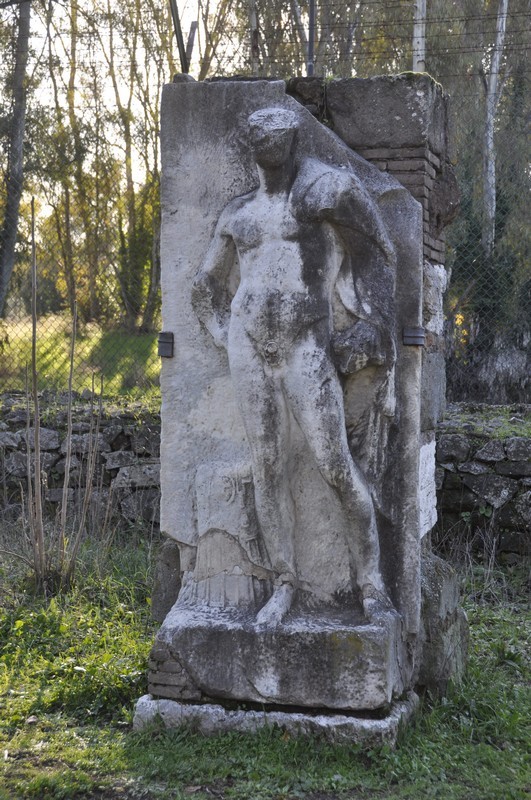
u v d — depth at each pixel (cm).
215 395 388
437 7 1508
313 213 358
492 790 333
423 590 404
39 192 1261
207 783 335
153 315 1177
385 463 378
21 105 1171
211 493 386
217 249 378
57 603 531
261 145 358
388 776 338
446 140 439
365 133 401
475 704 398
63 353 1003
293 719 359
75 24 1398
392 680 363
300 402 362
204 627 373
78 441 714
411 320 376
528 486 647
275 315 360
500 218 1133
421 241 377
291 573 378
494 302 1018
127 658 443
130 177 1399
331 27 1519
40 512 555
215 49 1456
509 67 1445
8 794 324
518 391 984
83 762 347
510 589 600
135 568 598
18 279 1142
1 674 436
